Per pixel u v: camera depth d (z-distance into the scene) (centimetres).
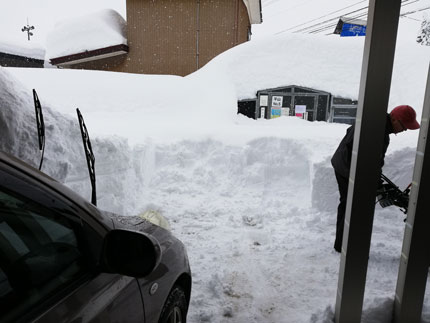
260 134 662
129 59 1700
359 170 203
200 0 1606
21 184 106
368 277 301
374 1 180
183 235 400
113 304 119
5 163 105
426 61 1209
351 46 1248
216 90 1156
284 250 359
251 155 622
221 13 1611
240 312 254
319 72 1217
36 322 90
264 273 312
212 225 429
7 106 274
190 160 639
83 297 108
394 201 314
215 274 297
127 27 1670
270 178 604
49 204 113
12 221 101
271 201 516
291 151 617
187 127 763
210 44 1638
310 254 349
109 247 118
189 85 1154
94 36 1662
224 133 675
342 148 325
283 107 1216
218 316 248
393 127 296
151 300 150
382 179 321
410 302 224
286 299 271
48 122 318
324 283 295
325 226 422
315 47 1250
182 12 1625
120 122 902
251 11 1803
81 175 361
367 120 196
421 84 1158
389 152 472
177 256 188
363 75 195
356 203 207
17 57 2059
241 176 596
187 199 537
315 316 241
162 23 1645
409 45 1272
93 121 906
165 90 1108
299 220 441
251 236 395
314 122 1125
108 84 1109
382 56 187
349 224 211
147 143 600
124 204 446
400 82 1186
